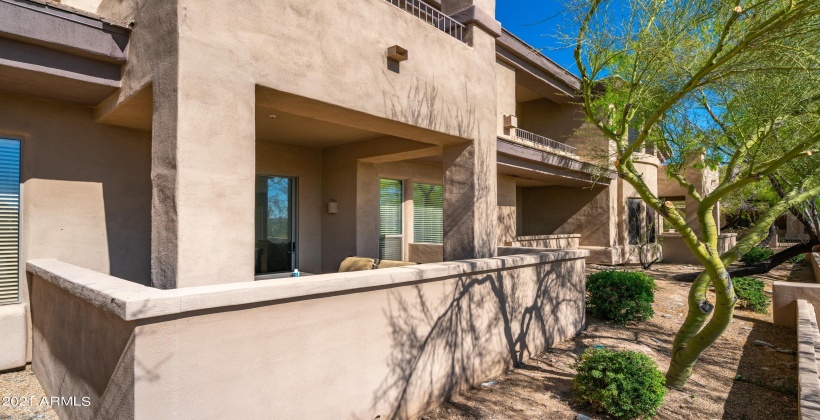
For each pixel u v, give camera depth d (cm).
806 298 771
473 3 724
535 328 641
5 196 526
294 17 464
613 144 1380
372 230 931
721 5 466
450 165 735
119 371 280
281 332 335
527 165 1188
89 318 337
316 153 959
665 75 572
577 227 1677
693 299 504
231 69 411
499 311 569
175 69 380
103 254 593
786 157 425
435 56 642
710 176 1848
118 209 607
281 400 333
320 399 358
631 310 805
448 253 729
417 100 607
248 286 318
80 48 448
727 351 655
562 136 1486
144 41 436
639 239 1736
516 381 540
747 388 521
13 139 534
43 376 470
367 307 399
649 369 455
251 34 427
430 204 1166
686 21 495
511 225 1409
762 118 507
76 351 363
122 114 541
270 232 887
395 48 555
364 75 535
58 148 559
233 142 409
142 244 630
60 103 562
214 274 391
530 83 1366
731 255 482
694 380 546
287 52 456
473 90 715
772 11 448
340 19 511
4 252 523
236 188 410
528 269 634
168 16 394
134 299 263
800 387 395
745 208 1505
